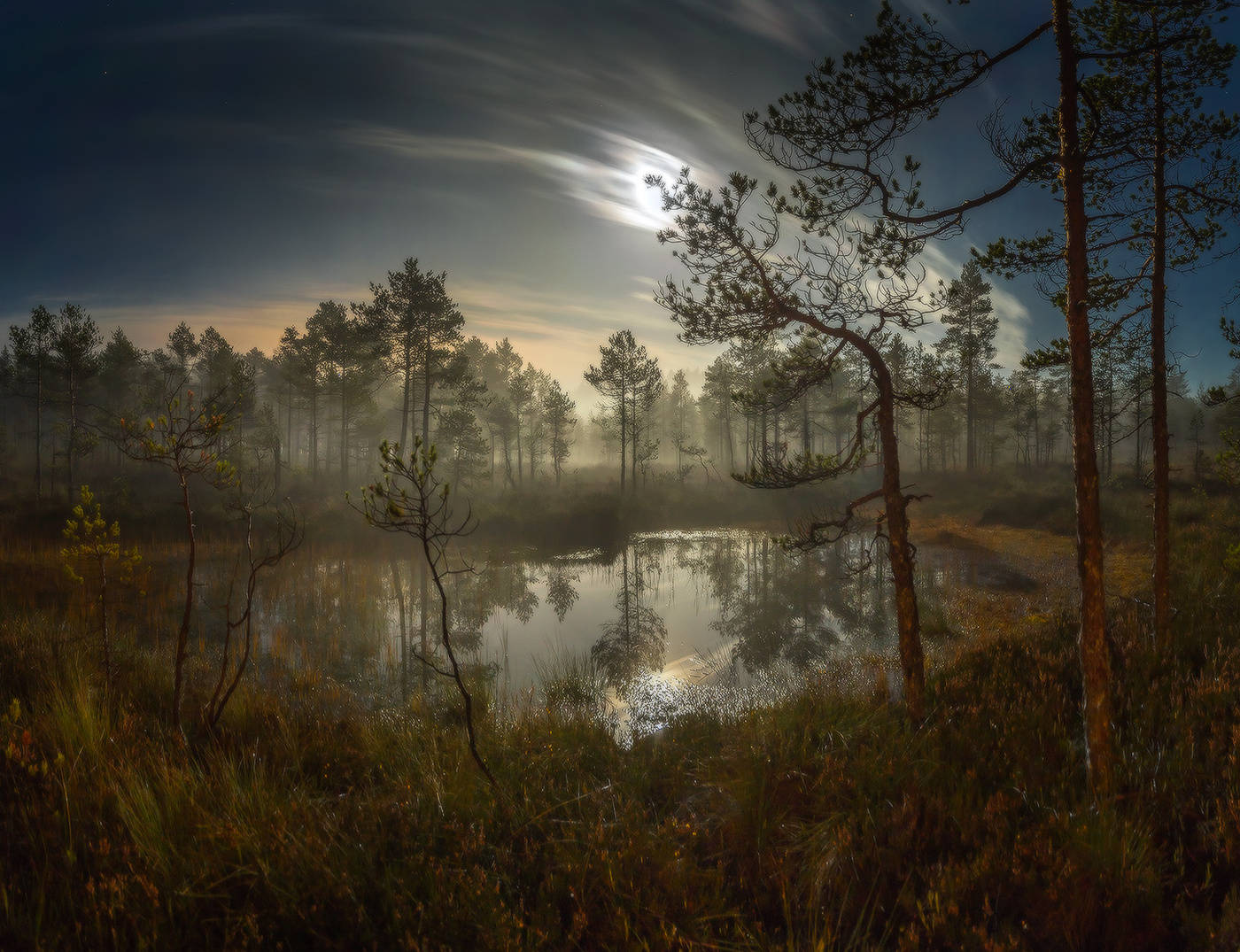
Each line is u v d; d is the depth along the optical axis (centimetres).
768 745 480
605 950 269
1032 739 489
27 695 562
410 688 964
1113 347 761
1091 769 405
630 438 4362
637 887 312
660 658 1141
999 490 3425
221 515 2650
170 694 705
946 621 1286
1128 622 870
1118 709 547
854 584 1805
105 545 650
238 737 568
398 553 2459
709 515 3584
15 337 3170
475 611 1562
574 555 2552
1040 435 5053
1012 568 1889
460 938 266
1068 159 450
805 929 296
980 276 3959
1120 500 2569
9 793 348
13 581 1505
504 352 6494
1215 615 834
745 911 313
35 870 280
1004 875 307
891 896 312
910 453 6588
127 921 258
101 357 4341
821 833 357
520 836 370
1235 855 307
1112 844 309
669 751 545
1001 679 691
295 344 4347
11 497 3180
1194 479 2905
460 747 531
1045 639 860
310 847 314
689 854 350
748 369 4181
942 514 3189
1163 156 709
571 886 309
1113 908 282
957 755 465
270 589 1678
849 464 635
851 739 492
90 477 4250
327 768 516
